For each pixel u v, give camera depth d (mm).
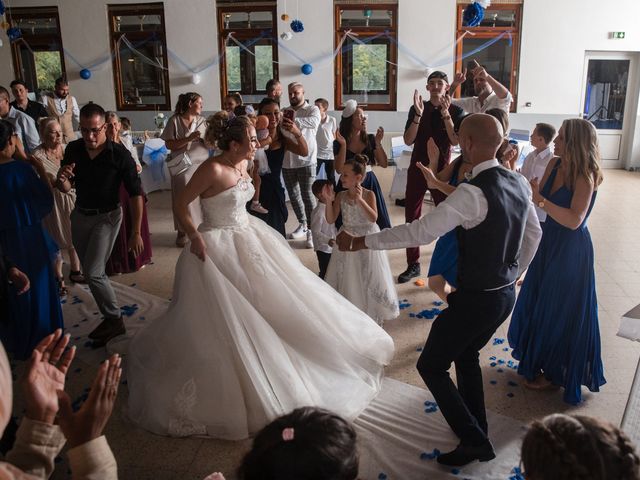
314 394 2719
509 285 2258
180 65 10562
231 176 2918
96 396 1166
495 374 3135
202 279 2801
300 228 5832
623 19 9852
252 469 1006
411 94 10414
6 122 3117
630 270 4867
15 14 10578
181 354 2803
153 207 7293
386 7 10094
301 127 5453
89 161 3346
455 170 3170
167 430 2629
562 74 10164
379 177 9398
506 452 2486
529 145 7438
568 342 2816
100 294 3498
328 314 3074
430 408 2791
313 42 10305
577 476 1048
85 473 1143
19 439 1137
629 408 2297
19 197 3139
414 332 3656
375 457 2471
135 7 10422
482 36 10117
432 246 5570
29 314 3240
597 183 2689
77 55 10648
